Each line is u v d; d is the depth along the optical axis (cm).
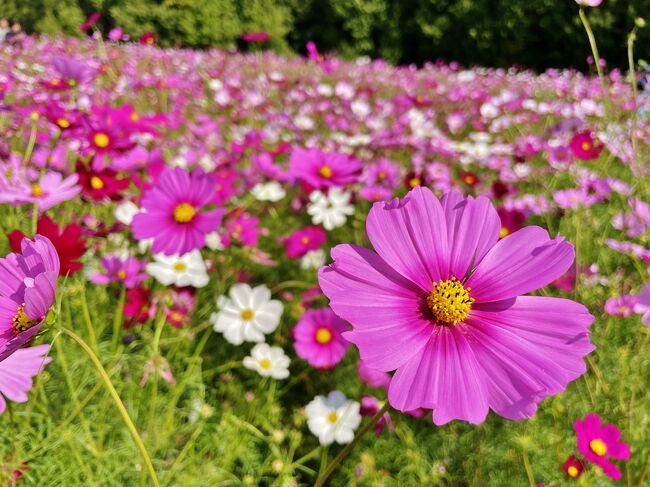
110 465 34
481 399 15
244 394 42
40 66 118
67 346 38
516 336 16
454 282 17
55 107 44
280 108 112
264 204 63
